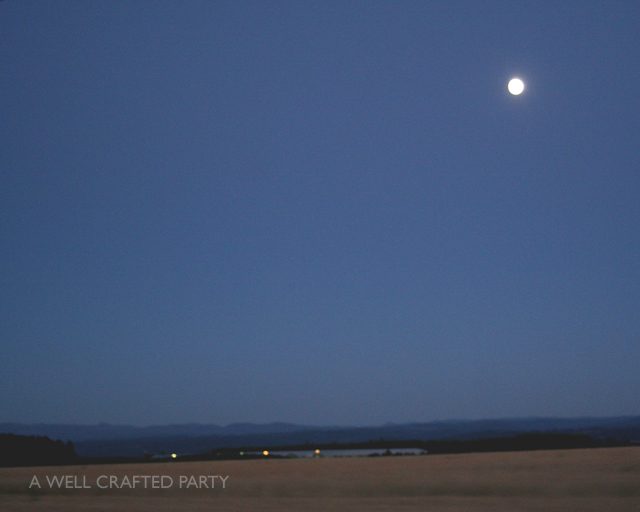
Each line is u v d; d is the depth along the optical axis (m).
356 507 17.17
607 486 18.08
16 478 27.69
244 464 31.16
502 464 24.75
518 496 18.09
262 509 17.33
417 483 20.31
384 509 16.64
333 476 24.16
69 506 19.39
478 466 24.78
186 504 19.00
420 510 16.25
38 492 23.48
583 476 20.38
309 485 21.33
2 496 22.91
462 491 19.03
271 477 24.94
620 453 26.91
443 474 22.75
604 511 15.35
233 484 22.78
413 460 29.56
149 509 18.08
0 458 48.75
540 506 16.27
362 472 25.00
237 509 17.52
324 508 17.17
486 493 18.66
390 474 23.66
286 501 18.92
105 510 18.19
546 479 20.00
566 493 17.97
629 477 19.58
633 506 15.87
